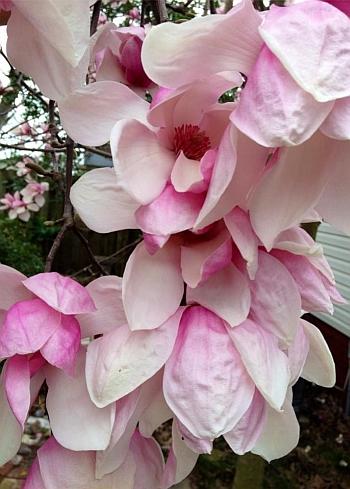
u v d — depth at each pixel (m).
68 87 0.34
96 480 0.40
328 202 0.34
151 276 0.35
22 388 0.37
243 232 0.32
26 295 0.40
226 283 0.35
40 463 0.40
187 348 0.34
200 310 0.36
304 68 0.26
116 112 0.34
